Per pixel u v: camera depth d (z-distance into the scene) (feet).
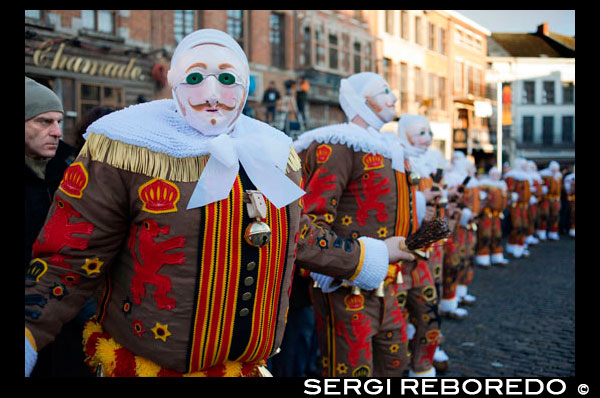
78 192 4.84
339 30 63.16
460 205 15.43
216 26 48.08
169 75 5.27
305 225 6.66
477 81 96.58
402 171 9.95
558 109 104.83
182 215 4.84
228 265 4.99
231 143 5.02
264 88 53.01
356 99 10.25
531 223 43.68
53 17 37.32
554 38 115.34
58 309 4.75
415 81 79.30
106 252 4.97
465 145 90.74
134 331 5.02
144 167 4.85
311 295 9.97
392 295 9.82
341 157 9.40
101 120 5.02
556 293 25.29
